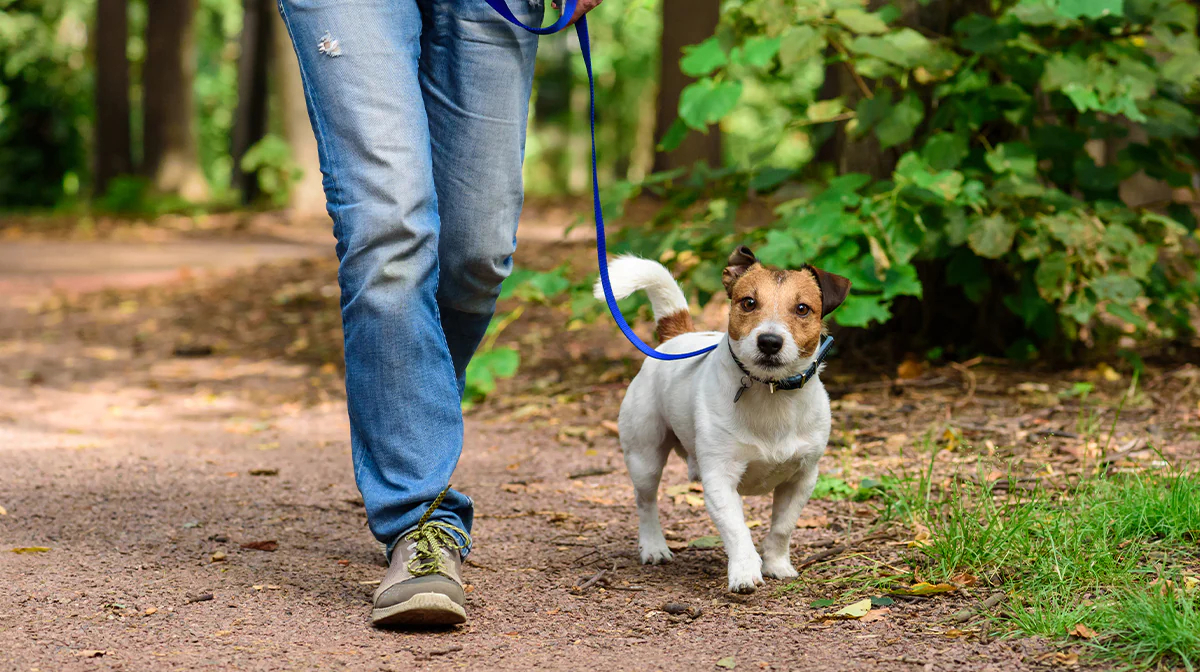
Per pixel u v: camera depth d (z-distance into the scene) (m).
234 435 8.10
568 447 7.28
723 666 3.42
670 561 4.76
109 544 4.93
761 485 4.38
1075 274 7.84
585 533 5.24
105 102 35.41
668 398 4.54
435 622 3.81
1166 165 8.41
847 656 3.47
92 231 26.70
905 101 7.69
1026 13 7.48
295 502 5.84
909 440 6.63
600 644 3.68
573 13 4.21
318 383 10.36
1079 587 3.90
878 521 5.04
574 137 54.03
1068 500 4.80
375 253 3.80
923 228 7.48
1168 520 4.38
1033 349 8.58
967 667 3.32
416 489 3.88
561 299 12.25
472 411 8.70
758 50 7.47
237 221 27.78
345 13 3.79
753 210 14.01
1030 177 7.74
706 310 11.48
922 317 8.91
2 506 5.51
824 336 4.47
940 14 8.52
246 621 3.90
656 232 8.66
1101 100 7.46
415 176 3.79
